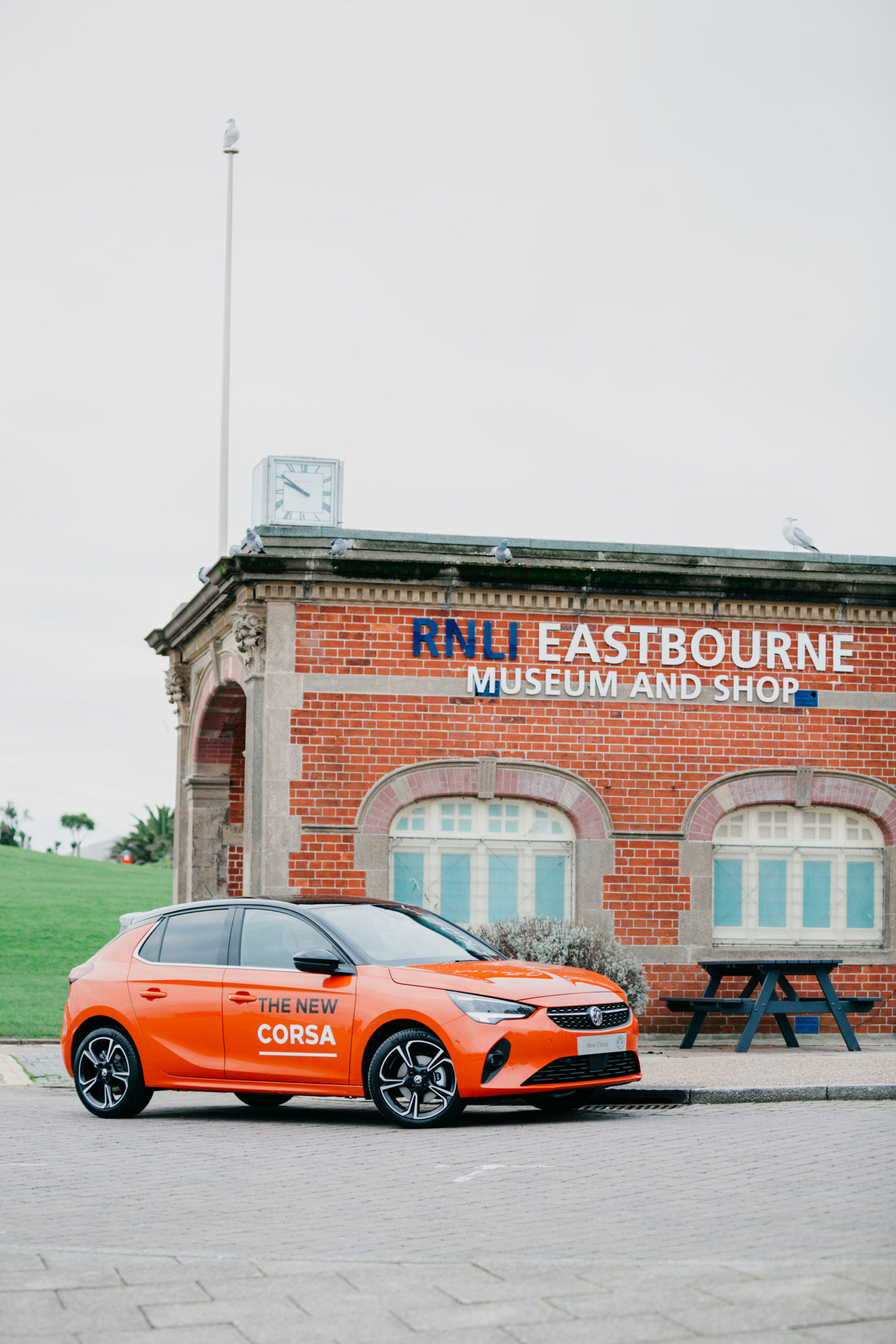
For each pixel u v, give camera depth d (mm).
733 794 17969
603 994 11242
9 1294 5836
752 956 17734
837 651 18281
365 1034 10969
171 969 11867
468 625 17531
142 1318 5488
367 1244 6809
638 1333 5148
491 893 17562
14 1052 17672
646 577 17609
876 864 18406
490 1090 10547
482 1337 5180
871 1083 12438
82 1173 8961
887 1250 6422
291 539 16984
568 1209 7586
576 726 17688
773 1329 5117
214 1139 10508
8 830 70562
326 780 17109
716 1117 11305
